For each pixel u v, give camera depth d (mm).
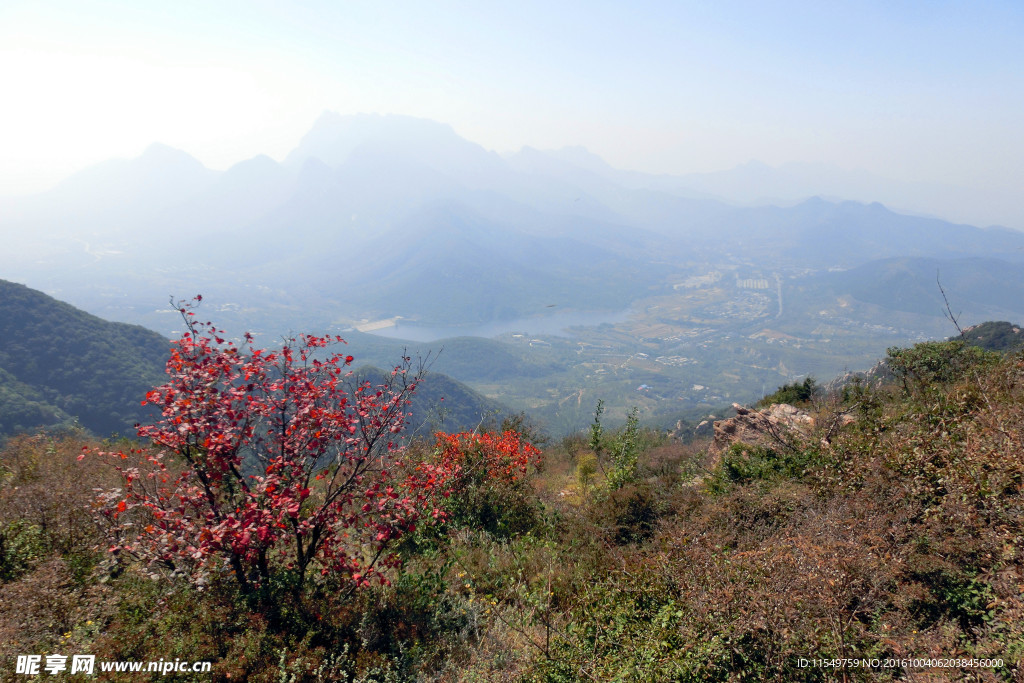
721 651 3121
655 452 12664
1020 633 2902
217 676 3141
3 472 6980
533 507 7469
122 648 3268
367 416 4488
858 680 2904
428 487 5500
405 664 3598
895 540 4086
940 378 8281
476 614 4266
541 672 3432
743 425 9766
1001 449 4617
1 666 3074
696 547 4555
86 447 7012
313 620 3758
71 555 4516
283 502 3686
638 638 3619
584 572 5191
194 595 3842
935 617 3371
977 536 3889
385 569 4883
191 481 4129
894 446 5602
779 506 5512
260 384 4188
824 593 3391
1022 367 6652
